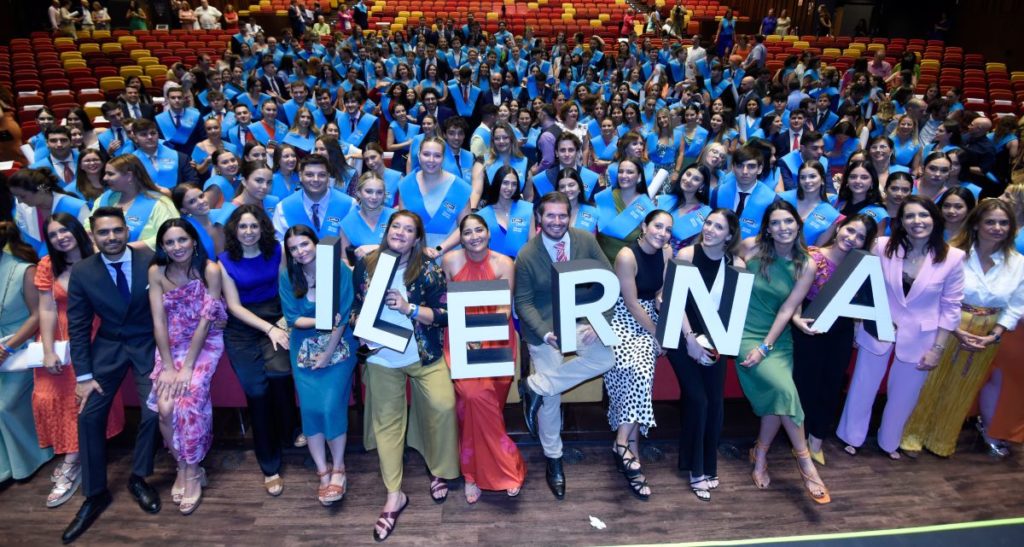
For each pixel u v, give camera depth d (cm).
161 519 289
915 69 1113
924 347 306
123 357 295
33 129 809
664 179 486
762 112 834
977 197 432
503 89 966
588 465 326
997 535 132
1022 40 1348
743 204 430
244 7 1764
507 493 304
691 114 644
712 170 458
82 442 284
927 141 665
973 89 1157
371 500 301
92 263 285
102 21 1473
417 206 404
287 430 326
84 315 286
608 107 745
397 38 1348
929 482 315
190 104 720
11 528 284
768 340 293
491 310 294
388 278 251
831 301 274
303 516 291
